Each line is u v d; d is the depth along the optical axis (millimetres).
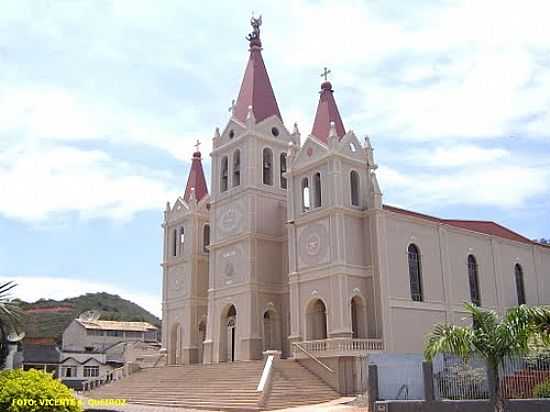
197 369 37219
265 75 47594
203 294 49000
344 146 38031
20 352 47062
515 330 16469
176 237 51906
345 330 34281
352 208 37125
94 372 69625
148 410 28938
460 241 42438
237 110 46469
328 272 35906
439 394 22062
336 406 27828
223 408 29031
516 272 46625
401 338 35688
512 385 21453
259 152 44156
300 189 39625
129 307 139250
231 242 43406
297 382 31719
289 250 39219
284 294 42219
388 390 23688
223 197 45312
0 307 30984
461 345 16781
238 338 41125
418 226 39562
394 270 36781
